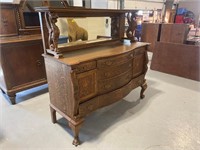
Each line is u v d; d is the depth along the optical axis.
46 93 2.70
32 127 1.87
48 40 1.63
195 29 5.07
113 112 2.16
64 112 1.66
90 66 1.53
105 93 1.78
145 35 5.10
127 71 1.99
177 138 1.69
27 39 2.36
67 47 1.80
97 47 2.07
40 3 2.78
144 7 5.21
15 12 2.50
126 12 2.22
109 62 1.69
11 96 2.30
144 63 2.35
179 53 3.31
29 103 2.38
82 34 2.70
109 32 3.05
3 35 2.44
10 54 2.20
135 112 2.15
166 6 6.01
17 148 1.58
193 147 1.58
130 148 1.58
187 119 1.99
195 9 7.00
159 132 1.78
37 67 2.52
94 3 3.77
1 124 1.92
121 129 1.84
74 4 3.46
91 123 1.94
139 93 2.67
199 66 3.08
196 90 2.74
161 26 4.71
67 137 1.72
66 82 1.47
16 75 2.31
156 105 2.30
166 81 3.12
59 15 1.59
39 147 1.60
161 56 3.58
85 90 1.56
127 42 2.29
